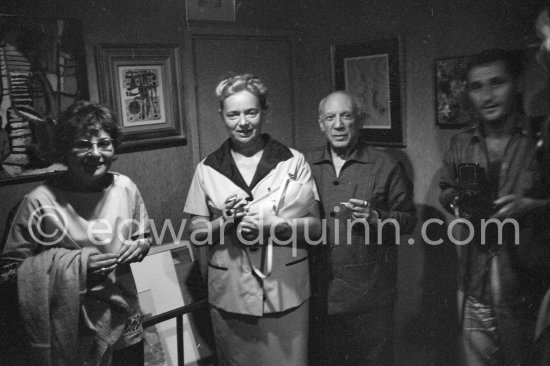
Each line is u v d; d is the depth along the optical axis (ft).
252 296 5.36
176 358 6.60
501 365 5.62
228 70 7.40
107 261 4.57
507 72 5.36
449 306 6.70
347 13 7.39
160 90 6.72
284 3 7.88
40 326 4.47
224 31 7.29
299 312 5.62
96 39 6.11
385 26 6.93
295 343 5.62
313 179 5.81
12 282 4.56
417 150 6.81
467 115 6.09
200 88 7.14
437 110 6.43
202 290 6.74
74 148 4.52
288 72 8.08
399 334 7.46
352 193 5.74
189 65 6.99
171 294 6.48
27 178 5.57
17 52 5.41
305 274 5.65
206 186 5.52
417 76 6.66
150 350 6.37
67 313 4.48
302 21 8.02
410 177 6.95
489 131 5.60
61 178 4.80
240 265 5.39
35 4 5.57
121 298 4.83
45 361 4.53
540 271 5.25
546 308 4.70
